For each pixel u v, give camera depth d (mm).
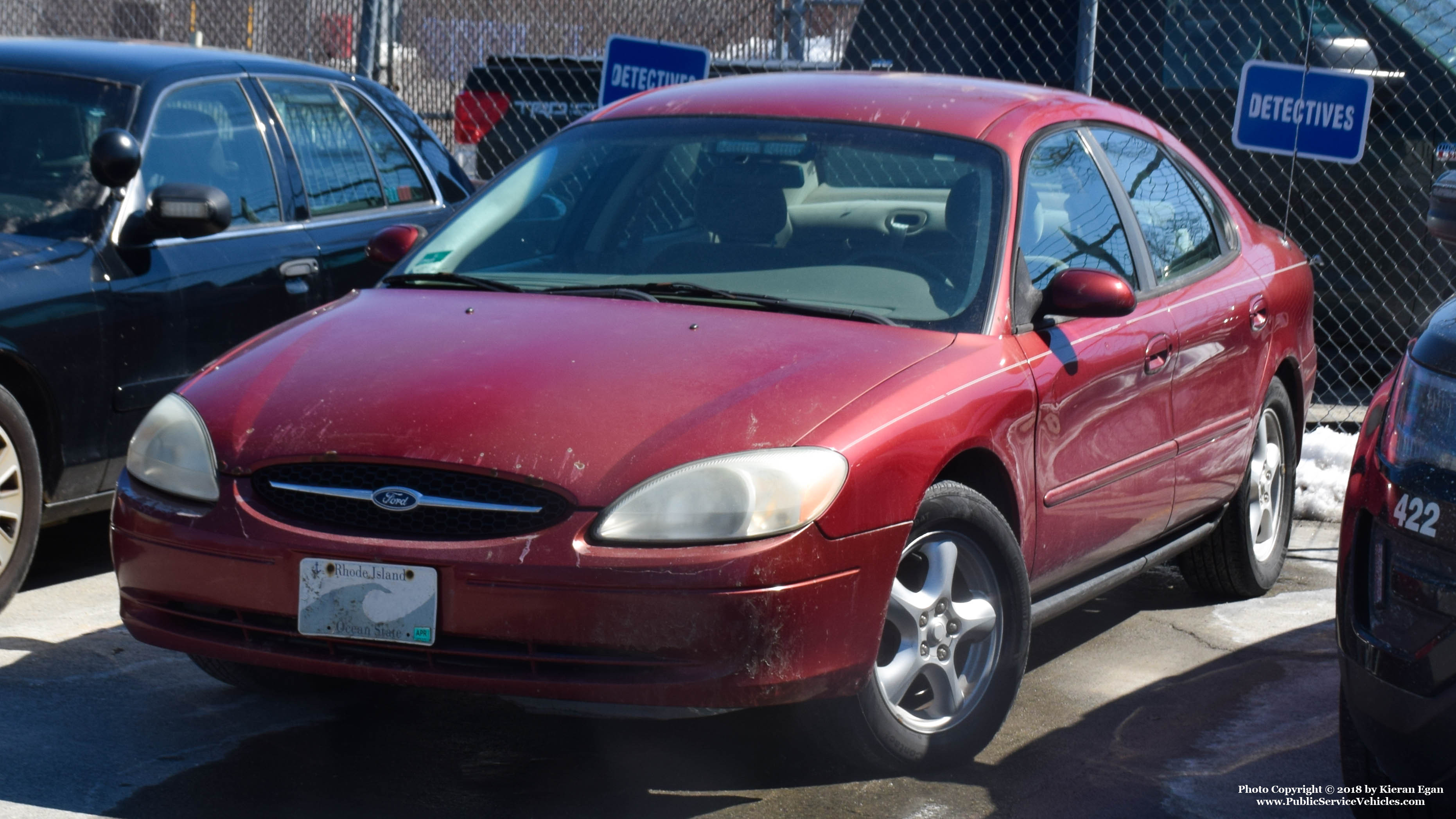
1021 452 3768
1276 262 5406
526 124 9469
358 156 6234
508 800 3471
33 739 3727
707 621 3059
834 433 3266
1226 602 5379
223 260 5379
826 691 3236
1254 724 4109
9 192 5164
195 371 5250
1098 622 5082
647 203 4270
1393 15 7562
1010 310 3895
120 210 5117
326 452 3275
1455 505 2793
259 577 3260
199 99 5633
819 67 8711
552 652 3141
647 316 3729
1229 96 7668
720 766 3697
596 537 3096
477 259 4277
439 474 3217
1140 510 4418
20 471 4641
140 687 4137
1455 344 2975
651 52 7406
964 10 8109
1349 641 3035
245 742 3775
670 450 3176
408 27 9758
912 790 3570
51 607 4836
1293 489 5566
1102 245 4438
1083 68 7117
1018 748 3879
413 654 3197
